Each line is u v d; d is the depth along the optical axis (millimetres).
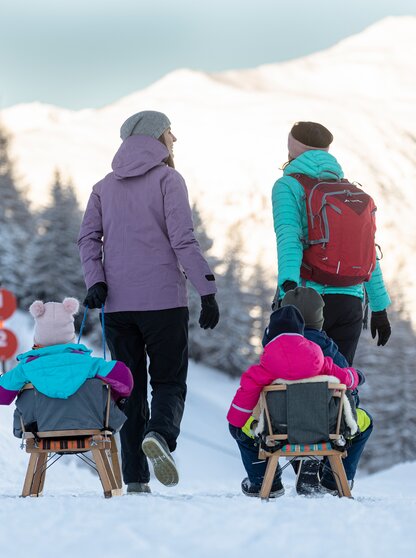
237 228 188750
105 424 9438
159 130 11258
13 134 175375
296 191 11469
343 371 9484
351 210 11305
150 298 10938
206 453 102750
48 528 6332
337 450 9273
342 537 6188
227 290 173250
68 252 154000
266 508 7359
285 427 9328
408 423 139375
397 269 160750
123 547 5660
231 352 170125
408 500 9938
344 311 11484
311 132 11945
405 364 141125
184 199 11039
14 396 9523
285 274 11203
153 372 11023
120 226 11117
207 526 6418
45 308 9742
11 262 152625
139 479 10930
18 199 170500
